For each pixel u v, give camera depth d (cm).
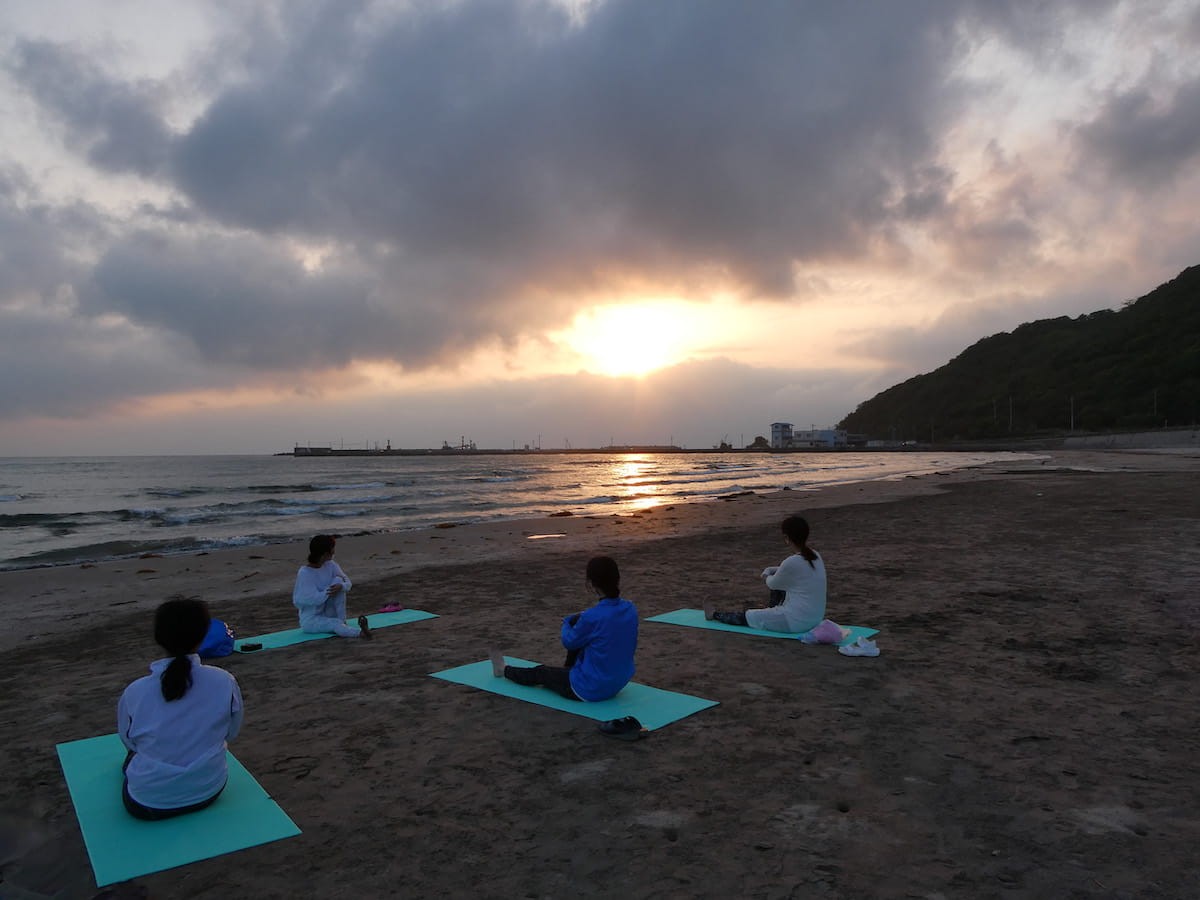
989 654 585
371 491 4019
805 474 5441
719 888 263
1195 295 12419
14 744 443
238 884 277
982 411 14962
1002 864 275
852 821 313
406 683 543
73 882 282
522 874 278
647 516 2058
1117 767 366
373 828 320
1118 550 1109
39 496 3994
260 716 474
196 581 1114
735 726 436
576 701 489
